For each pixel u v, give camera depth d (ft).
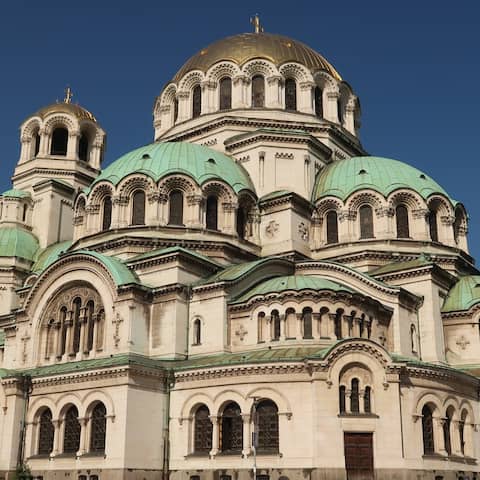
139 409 150.82
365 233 208.85
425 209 209.77
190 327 169.99
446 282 198.08
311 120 238.27
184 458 151.33
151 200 195.52
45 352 180.96
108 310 169.99
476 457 161.99
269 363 145.38
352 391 144.15
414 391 149.69
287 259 188.44
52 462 158.30
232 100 239.09
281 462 140.05
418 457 144.97
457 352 190.80
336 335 159.94
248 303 165.17
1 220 261.03
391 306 178.29
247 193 207.51
